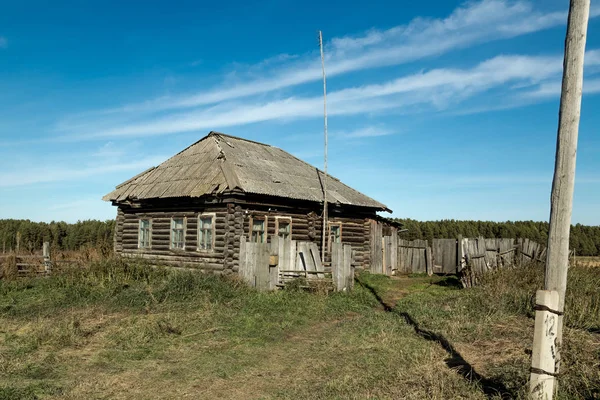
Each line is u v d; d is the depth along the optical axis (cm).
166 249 1864
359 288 1530
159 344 878
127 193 2002
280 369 742
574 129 528
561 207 532
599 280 1152
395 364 711
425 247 2203
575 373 569
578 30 527
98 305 1197
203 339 909
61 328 947
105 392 642
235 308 1151
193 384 677
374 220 2244
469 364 675
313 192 1962
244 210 1659
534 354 503
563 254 529
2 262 1597
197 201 1748
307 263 1445
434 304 1152
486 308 1000
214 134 2159
